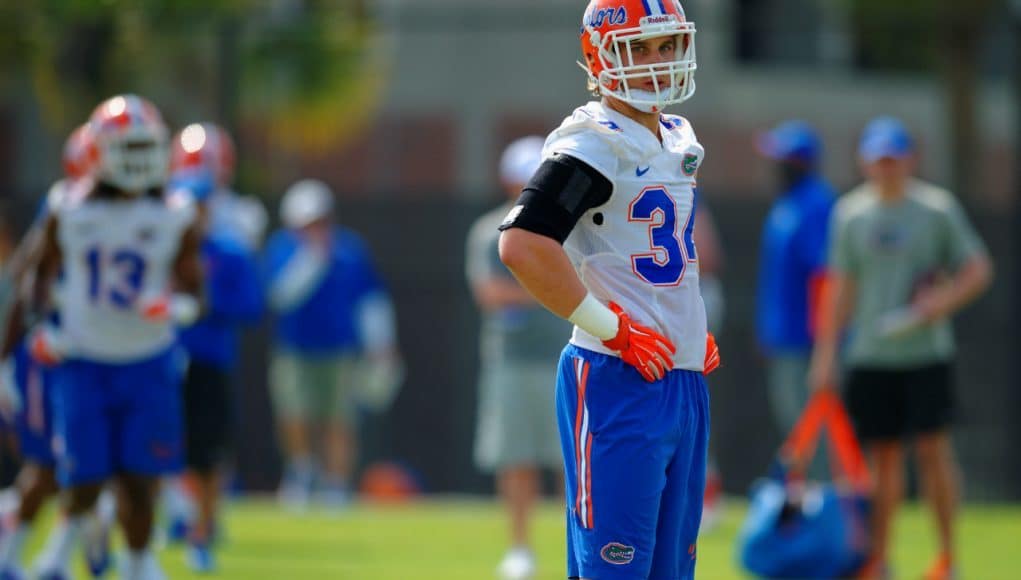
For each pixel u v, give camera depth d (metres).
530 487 30.84
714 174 64.62
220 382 31.23
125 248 23.94
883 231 29.97
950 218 29.95
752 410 50.47
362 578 29.36
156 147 24.11
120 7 57.16
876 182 30.31
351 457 49.75
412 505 49.38
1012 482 50.81
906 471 47.97
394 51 65.94
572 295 15.71
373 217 51.62
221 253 31.08
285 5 61.12
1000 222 51.06
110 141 23.84
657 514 16.19
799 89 64.75
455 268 51.28
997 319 51.00
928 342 29.80
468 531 38.31
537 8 66.56
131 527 24.38
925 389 29.84
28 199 51.19
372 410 51.34
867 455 31.30
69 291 23.94
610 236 16.20
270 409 51.31
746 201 50.53
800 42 64.38
